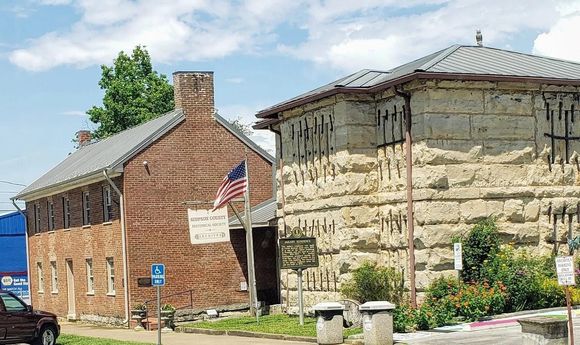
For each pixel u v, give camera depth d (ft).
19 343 93.15
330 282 97.40
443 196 87.20
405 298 89.15
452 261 86.84
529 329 58.65
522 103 91.25
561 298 87.25
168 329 110.52
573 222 93.35
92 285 140.67
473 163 88.53
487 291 83.82
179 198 127.75
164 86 211.41
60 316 154.51
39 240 166.09
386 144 93.35
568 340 59.67
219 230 113.09
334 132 96.17
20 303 93.71
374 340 70.33
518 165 90.58
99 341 94.89
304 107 101.91
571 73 95.61
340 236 94.38
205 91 131.34
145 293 124.26
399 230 90.84
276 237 131.23
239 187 111.24
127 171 124.88
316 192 99.96
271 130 111.14
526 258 88.84
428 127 86.99
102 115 206.49
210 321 113.39
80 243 143.64
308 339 79.82
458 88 88.28
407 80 87.04
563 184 92.84
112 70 212.43
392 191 92.38
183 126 129.29
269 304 128.88
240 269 129.70
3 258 202.59
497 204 89.40
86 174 133.28
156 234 125.80
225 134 132.46
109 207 131.95
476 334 73.15
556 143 92.99
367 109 94.73
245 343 81.76
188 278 126.82
